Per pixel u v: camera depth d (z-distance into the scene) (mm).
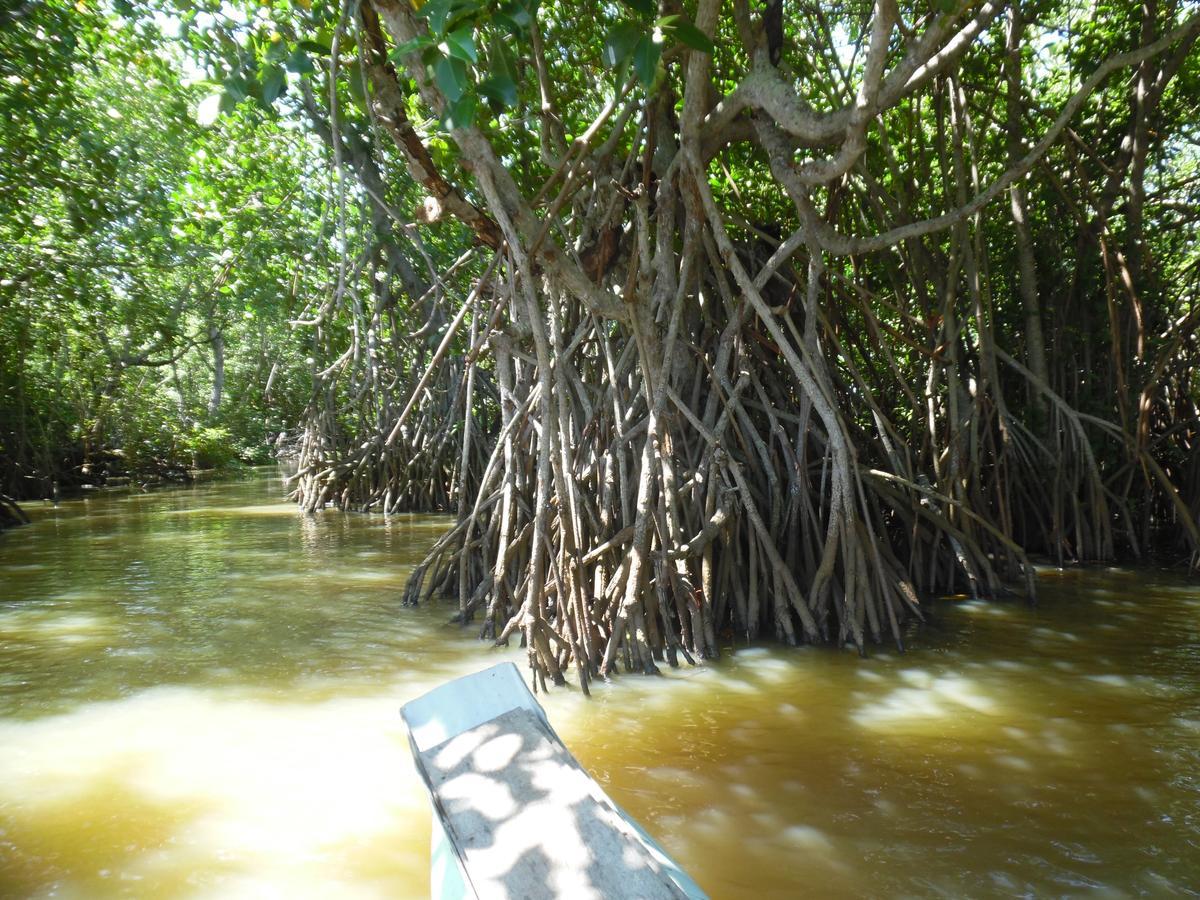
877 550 6855
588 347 8133
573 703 5461
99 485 24828
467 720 2312
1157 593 8344
